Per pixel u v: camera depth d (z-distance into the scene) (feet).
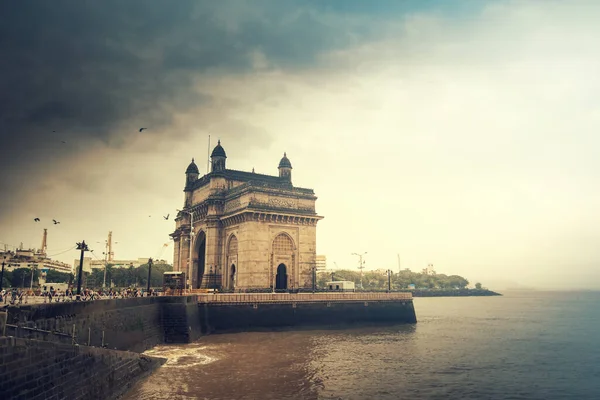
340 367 155.22
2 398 65.31
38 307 90.38
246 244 277.85
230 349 181.57
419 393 126.82
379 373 148.66
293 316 240.12
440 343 216.95
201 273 352.90
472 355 187.32
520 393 130.62
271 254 284.41
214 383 128.36
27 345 72.49
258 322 230.89
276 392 122.01
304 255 295.69
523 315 444.14
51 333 85.97
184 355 165.78
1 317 67.05
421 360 172.55
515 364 170.81
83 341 109.40
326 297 252.21
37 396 74.08
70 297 191.11
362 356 175.63
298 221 296.51
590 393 131.75
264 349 183.42
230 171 334.85
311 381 134.72
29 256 553.23
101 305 123.34
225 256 305.32
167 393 117.29
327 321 249.55
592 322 357.00
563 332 281.95
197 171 380.17
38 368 75.10
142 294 230.07
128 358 118.83
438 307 619.67
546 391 133.28
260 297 234.38
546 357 186.50
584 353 197.47
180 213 380.78
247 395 118.21
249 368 148.05
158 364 142.41
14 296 162.09
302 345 195.83
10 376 67.51
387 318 271.08
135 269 587.27
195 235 347.56
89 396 92.94
